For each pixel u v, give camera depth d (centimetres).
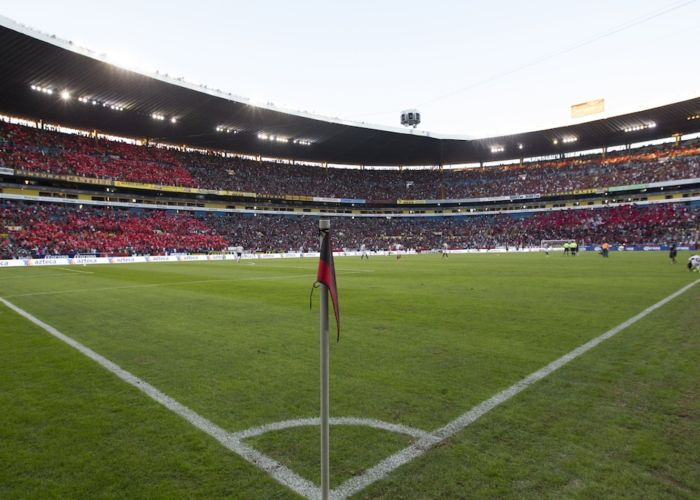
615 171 6938
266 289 1633
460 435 397
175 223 5619
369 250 6644
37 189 4809
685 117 5978
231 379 571
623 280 1734
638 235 5862
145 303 1270
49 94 4375
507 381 545
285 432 411
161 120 5266
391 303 1220
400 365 622
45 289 1684
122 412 463
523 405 466
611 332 802
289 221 6931
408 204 7775
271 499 302
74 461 358
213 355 691
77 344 773
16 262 3522
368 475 332
